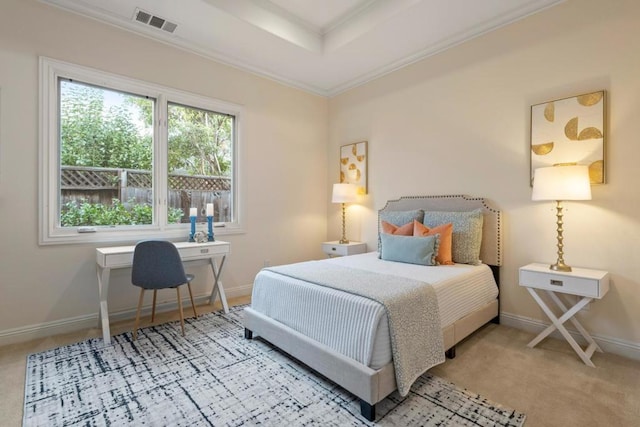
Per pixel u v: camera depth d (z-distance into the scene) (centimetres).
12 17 246
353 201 412
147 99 321
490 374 204
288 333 212
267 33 313
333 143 469
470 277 252
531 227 276
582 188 224
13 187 248
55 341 252
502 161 293
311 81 432
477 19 291
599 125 238
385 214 360
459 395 181
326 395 180
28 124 253
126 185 309
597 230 242
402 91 376
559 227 243
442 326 211
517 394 182
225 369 209
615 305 234
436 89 343
